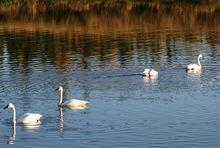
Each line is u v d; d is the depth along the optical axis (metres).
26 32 87.44
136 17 101.62
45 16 104.88
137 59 64.06
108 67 59.91
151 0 116.69
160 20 97.69
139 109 44.78
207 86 51.38
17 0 115.50
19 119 42.06
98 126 40.91
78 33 85.50
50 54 68.75
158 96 48.28
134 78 54.94
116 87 51.56
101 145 37.34
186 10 107.50
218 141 37.81
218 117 42.50
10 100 48.06
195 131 39.66
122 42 75.94
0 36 84.25
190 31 84.75
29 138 38.88
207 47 70.50
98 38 80.25
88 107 45.62
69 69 59.31
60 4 115.56
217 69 58.34
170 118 42.47
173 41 75.62
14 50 72.25
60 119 42.72
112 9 110.62
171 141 37.94
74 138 38.66
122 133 39.47
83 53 68.88
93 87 51.81
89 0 117.06
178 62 61.97
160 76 55.56
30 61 64.38
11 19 102.12
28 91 50.81
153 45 72.88
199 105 45.62
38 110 45.12
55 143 37.84
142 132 39.56
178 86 51.56
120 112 44.09
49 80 54.69
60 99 46.31
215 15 101.56
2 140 38.62
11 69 60.00
